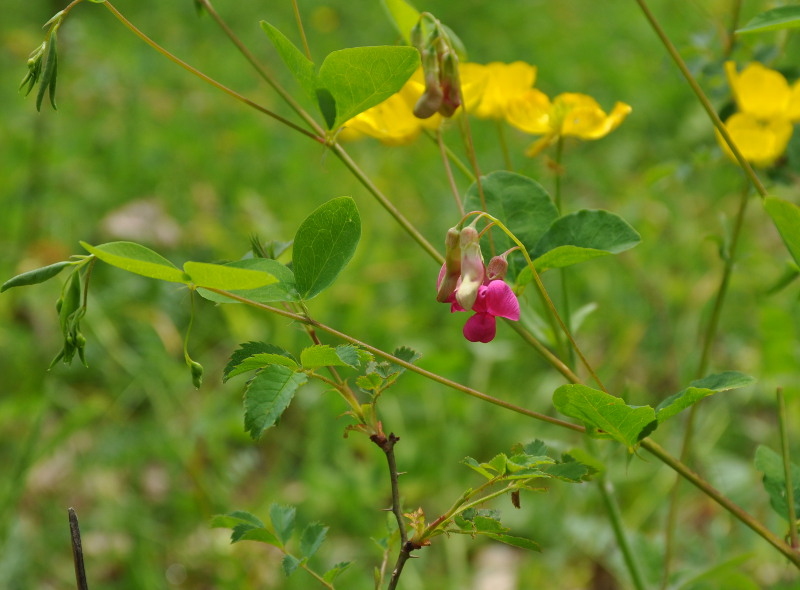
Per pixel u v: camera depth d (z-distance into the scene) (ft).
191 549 2.52
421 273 3.61
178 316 3.36
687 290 3.43
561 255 1.81
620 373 3.16
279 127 4.99
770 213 1.75
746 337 3.20
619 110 2.06
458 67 1.95
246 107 5.22
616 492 2.65
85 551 2.53
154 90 5.39
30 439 2.53
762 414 2.98
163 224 3.75
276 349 1.73
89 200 4.05
